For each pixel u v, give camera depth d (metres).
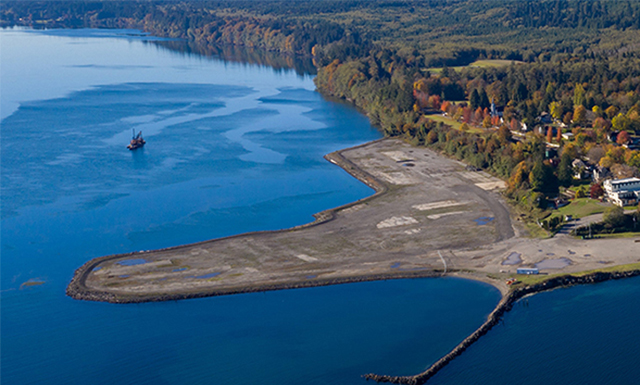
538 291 181.62
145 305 179.50
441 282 188.38
